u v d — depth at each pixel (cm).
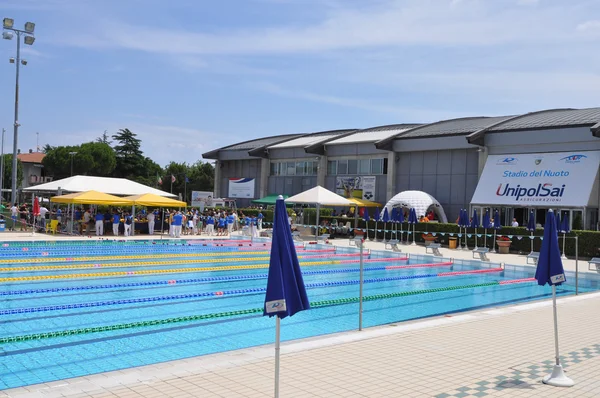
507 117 3900
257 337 937
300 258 2308
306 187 4528
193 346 870
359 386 590
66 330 942
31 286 1422
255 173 5031
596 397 572
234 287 1500
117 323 1020
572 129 2928
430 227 3114
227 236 3319
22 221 3103
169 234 3123
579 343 820
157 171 9781
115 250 2327
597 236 2445
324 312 1197
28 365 745
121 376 606
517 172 3117
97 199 2845
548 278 666
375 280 1714
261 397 541
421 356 723
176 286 1498
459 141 3444
